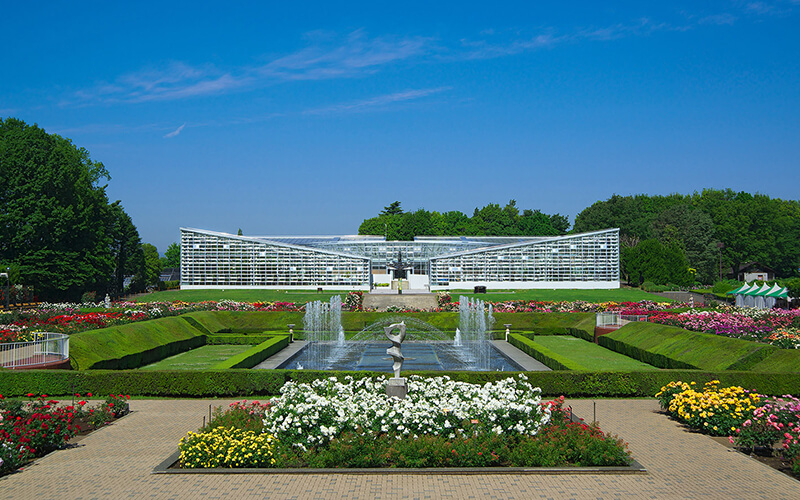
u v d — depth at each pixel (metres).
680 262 100.19
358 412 16.91
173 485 14.35
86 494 13.79
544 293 82.06
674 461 16.34
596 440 15.82
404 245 103.44
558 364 30.02
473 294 79.25
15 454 15.51
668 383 24.09
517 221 161.38
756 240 120.88
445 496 13.66
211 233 88.50
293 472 15.13
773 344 29.56
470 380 26.14
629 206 129.25
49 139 68.38
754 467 15.86
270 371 26.02
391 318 51.09
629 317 45.38
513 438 16.14
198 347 43.59
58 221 64.62
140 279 99.38
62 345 28.64
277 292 83.88
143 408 23.20
